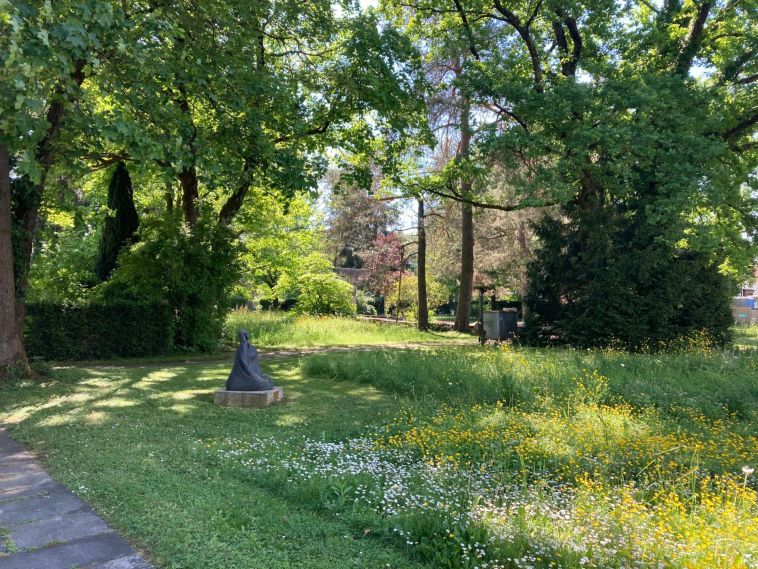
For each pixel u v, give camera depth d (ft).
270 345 62.28
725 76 56.44
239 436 20.43
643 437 19.77
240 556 10.61
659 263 53.16
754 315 126.72
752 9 52.80
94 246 64.49
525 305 61.72
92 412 23.89
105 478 15.02
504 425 21.27
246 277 90.74
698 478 15.89
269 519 12.48
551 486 15.47
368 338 71.20
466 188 66.95
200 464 16.75
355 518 12.51
